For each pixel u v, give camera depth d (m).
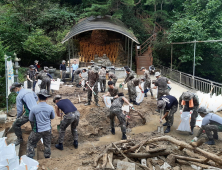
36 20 17.91
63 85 12.23
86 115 7.01
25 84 10.28
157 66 18.58
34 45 15.07
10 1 16.12
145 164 4.27
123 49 18.94
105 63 15.42
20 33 14.74
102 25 14.53
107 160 4.23
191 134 5.96
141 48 19.47
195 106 5.94
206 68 17.88
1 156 3.59
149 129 6.43
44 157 4.83
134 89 8.50
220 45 14.54
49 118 4.47
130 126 6.63
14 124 4.95
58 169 4.04
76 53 17.61
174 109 6.07
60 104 5.09
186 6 17.02
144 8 22.89
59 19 18.30
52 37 18.17
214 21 14.98
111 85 6.70
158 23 21.69
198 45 15.22
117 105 5.64
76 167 4.12
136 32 19.66
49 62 18.22
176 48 17.72
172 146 4.94
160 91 7.62
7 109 6.85
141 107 8.17
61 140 5.14
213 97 7.74
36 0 17.14
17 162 3.63
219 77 17.97
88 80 7.99
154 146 4.82
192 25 14.73
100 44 17.67
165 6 22.70
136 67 17.84
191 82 11.91
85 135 5.86
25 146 5.10
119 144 4.78
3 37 13.85
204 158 4.35
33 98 5.03
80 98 9.30
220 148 5.01
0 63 8.08
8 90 6.77
